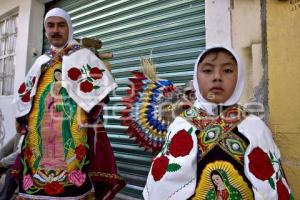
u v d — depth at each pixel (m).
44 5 4.86
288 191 1.42
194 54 2.89
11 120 4.98
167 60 3.09
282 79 2.13
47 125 2.40
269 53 2.20
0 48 5.71
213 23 2.53
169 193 1.46
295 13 2.11
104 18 3.84
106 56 2.80
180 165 1.45
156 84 2.44
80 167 2.38
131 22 3.50
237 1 2.40
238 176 1.43
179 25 3.02
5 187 2.78
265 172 1.39
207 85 1.55
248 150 1.44
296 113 2.07
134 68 3.42
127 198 3.28
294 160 2.06
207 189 1.44
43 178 2.35
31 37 4.73
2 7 5.46
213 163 1.46
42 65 2.57
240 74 1.56
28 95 2.53
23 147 2.48
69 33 2.64
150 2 3.30
